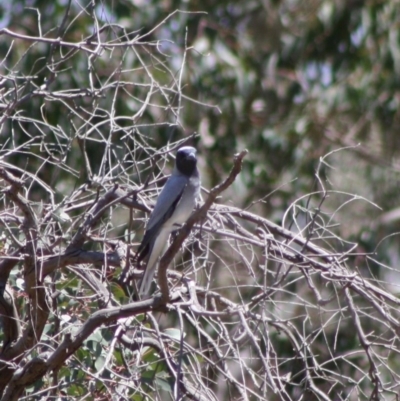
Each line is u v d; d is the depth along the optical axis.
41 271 7.93
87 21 15.60
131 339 8.92
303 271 8.24
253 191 17.56
